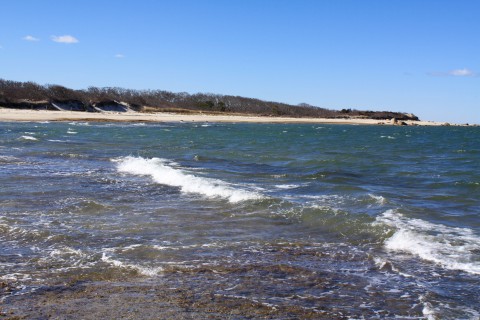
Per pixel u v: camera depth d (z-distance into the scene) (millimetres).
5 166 20438
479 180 19359
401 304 6605
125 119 88500
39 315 5996
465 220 11883
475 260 8453
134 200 13758
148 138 44094
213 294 6871
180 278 7531
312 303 6613
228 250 9117
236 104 175875
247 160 26484
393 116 185875
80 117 86250
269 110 174000
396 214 12188
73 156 25469
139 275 7645
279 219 11617
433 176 21125
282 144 41719
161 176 18172
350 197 14633
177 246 9320
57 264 8117
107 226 10758
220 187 15242
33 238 9703
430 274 7805
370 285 7324
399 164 26484
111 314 6062
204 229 10648
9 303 6402
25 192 14570
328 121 140625
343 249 9273
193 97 173625
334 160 26781
